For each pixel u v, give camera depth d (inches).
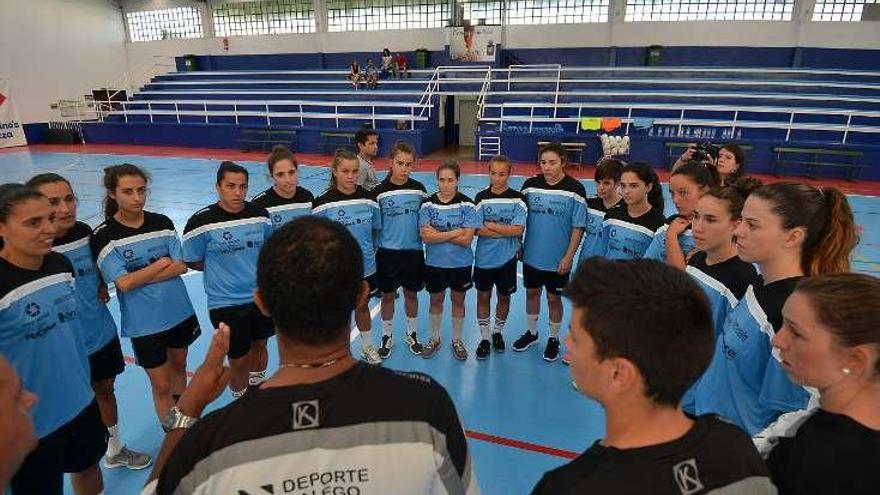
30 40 700.0
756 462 33.2
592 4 660.7
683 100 547.2
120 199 101.0
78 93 770.2
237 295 116.0
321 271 35.2
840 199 59.9
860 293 38.9
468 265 146.7
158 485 35.9
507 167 142.6
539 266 146.7
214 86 769.6
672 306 31.5
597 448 34.3
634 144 493.0
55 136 700.0
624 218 123.3
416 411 37.3
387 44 751.1
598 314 32.7
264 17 796.6
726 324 71.7
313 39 780.0
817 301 40.2
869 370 38.1
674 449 32.0
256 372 129.6
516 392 135.5
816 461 38.5
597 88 606.2
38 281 74.3
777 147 451.8
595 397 35.5
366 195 142.0
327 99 671.8
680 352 31.3
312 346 36.7
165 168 501.7
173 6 810.8
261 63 815.7
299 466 34.3
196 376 44.4
